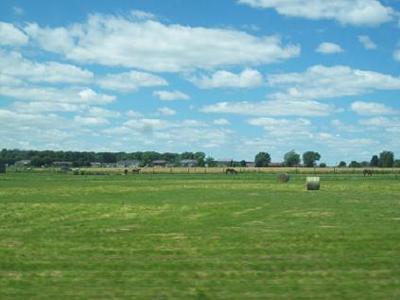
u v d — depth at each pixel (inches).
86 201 1662.2
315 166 7224.4
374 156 7209.6
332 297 490.6
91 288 526.6
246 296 495.5
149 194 1991.9
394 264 639.8
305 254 709.9
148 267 626.2
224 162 7746.1
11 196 1884.8
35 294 503.5
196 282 550.9
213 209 1387.8
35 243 820.6
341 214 1253.1
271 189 2295.8
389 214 1248.2
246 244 798.5
